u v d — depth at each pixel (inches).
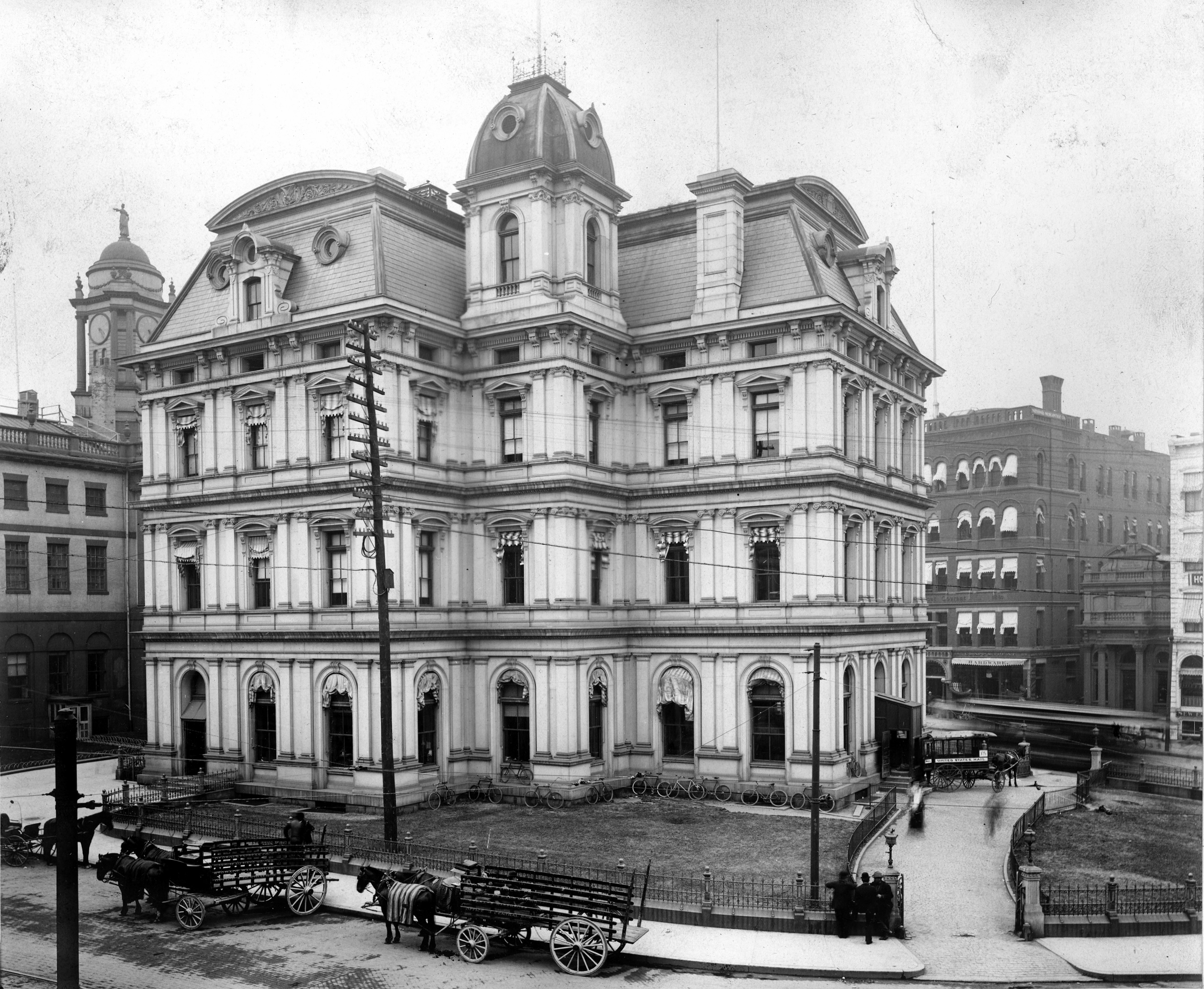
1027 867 1031.6
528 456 1796.3
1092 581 2630.4
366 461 1443.2
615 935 947.3
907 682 2041.1
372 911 1105.4
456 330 1828.2
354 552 1695.4
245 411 1850.4
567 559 1745.8
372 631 1653.5
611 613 1845.5
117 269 2588.6
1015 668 2842.0
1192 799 1692.9
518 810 1652.3
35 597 2265.0
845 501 1750.7
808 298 1715.1
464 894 979.9
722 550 1791.3
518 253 1836.9
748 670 1743.4
